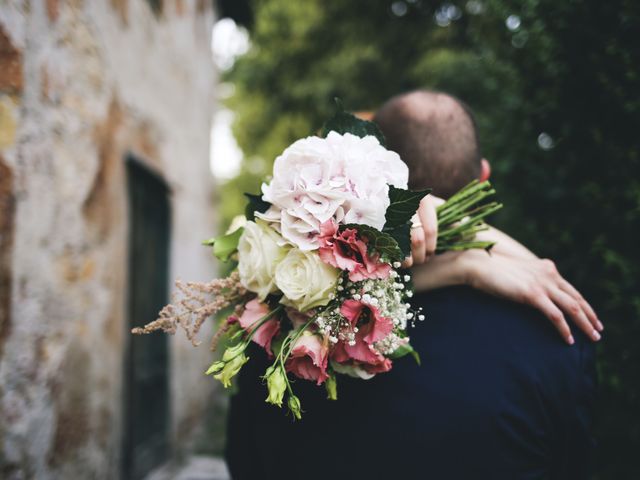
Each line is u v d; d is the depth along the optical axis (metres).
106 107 2.98
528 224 2.60
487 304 1.00
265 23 10.32
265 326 0.93
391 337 0.89
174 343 4.39
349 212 0.88
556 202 2.47
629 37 1.97
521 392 0.92
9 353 1.91
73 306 2.47
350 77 9.46
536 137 2.57
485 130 3.06
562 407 0.94
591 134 2.20
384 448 0.94
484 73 3.32
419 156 1.13
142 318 3.59
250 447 1.14
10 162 1.95
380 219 0.88
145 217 3.74
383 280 0.91
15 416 1.93
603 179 2.20
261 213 0.97
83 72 2.67
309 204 0.88
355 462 0.96
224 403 6.22
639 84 1.96
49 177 2.27
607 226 2.19
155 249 4.00
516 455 0.91
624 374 2.05
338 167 0.91
